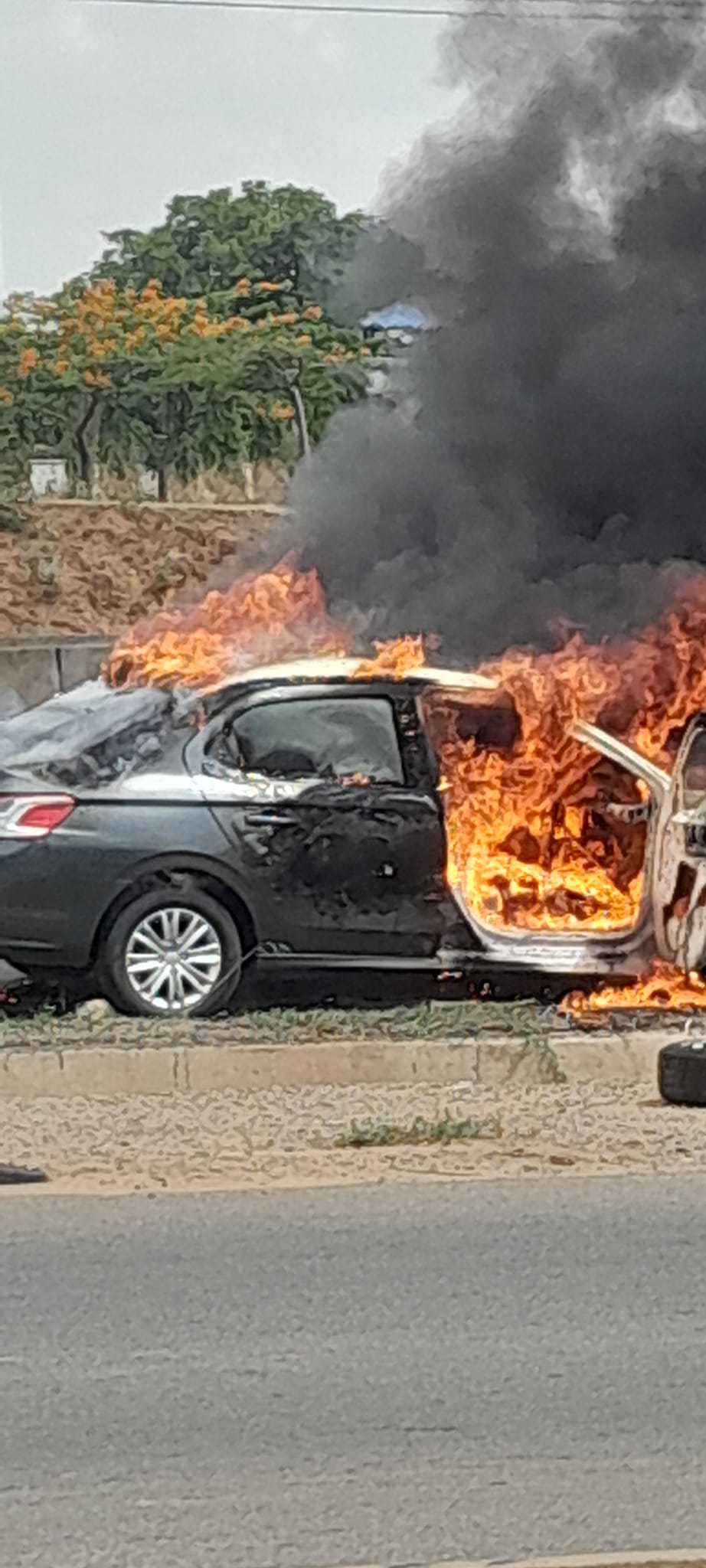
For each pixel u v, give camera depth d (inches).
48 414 1232.8
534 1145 374.0
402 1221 327.3
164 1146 371.9
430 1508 216.2
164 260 1364.4
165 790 455.2
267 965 458.3
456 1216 330.6
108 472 1238.3
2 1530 210.7
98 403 1237.1
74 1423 242.2
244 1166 359.6
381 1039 438.9
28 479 1222.3
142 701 472.1
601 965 466.6
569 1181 351.3
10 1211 332.2
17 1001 480.7
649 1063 434.0
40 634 1059.9
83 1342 271.7
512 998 474.6
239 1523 212.4
